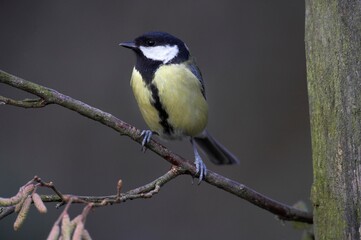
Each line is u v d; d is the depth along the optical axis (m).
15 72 11.40
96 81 11.34
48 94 4.70
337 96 4.57
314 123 4.75
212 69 11.56
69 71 11.40
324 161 4.66
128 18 11.56
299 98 11.37
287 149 11.22
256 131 11.34
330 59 4.61
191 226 10.75
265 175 11.16
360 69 4.49
